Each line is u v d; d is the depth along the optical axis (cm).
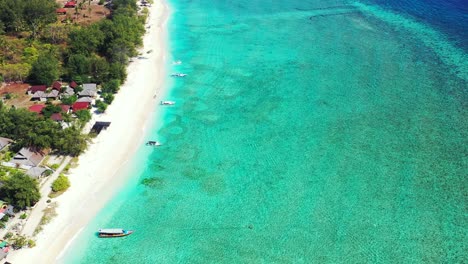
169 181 8525
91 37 12950
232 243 7150
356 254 6912
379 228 7388
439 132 9931
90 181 8412
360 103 11150
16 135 9138
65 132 9012
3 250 6769
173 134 9969
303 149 9431
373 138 9769
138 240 7231
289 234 7306
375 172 8712
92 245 7131
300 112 10806
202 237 7275
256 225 7488
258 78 12544
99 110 10519
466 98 11300
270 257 6881
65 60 12625
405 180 8475
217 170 8819
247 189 8306
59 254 6931
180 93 11744
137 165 8938
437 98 11325
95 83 11612
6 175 8200
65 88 11112
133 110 10812
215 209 7844
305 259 6838
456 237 7200
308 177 8606
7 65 11725
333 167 8875
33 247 6975
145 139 9762
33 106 10275
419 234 7269
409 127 10144
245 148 9488
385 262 6769
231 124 10350
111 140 9619
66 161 8844
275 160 9100
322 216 7656
